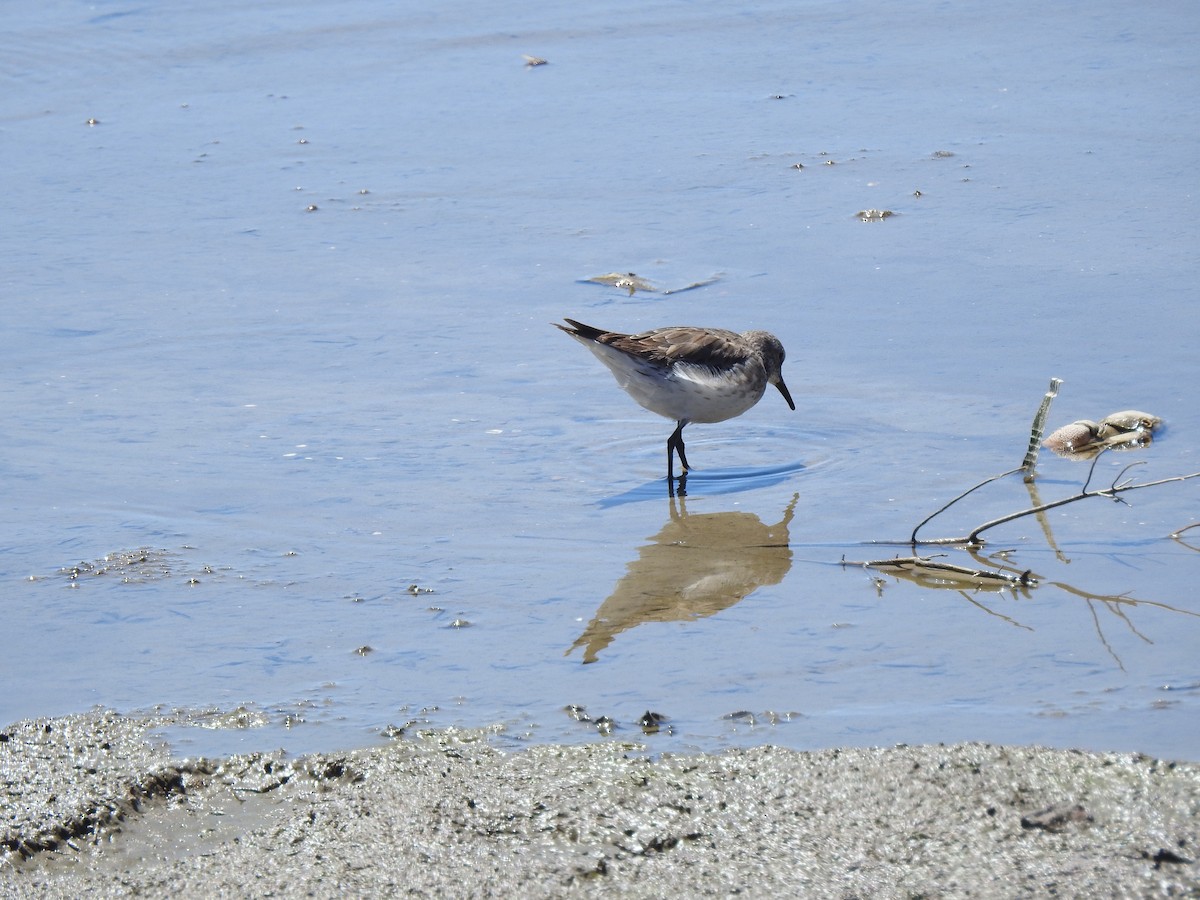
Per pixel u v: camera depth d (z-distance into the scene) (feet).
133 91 89.45
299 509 39.42
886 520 37.55
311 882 22.18
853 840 22.40
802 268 57.82
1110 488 38.06
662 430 45.83
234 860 23.07
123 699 28.99
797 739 26.11
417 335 53.11
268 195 70.59
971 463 40.83
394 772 25.32
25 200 70.74
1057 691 27.78
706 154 73.61
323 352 51.78
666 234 62.75
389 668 30.14
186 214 68.18
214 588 34.55
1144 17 94.02
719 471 42.16
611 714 27.50
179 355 51.83
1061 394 44.73
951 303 53.11
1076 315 50.98
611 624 32.04
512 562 35.86
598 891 21.54
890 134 75.15
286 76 91.25
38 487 41.06
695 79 86.84
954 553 35.12
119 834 24.31
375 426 45.39
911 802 23.21
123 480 41.47
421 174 72.90
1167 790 22.94
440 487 40.98
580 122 80.12
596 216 65.57
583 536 37.55
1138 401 43.83
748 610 32.55
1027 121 75.87
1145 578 33.09
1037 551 34.94
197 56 95.76
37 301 57.41
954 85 82.99
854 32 95.14
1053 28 93.25
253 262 61.46
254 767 26.00
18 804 25.07
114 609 33.50
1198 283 53.21
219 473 41.98
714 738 26.25
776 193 67.31
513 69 90.58
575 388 48.70
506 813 23.75
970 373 47.06
